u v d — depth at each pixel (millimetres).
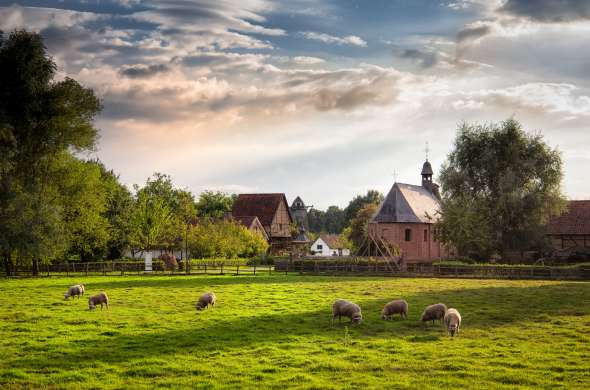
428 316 22531
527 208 62250
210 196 119625
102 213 76500
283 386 13820
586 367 15227
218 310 27078
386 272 57406
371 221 79375
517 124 66812
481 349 17734
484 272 53438
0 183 51594
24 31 53656
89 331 21234
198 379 14461
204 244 78562
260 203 114375
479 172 67188
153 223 75562
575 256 69938
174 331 21172
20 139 54250
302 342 19125
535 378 14250
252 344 18703
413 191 86562
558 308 27125
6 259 56594
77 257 76875
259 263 78000
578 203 79188
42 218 51969
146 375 15062
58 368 15742
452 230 62656
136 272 61312
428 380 14188
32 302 30578
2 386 13930
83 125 57250
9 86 51844
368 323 22891
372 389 13430
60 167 58438
